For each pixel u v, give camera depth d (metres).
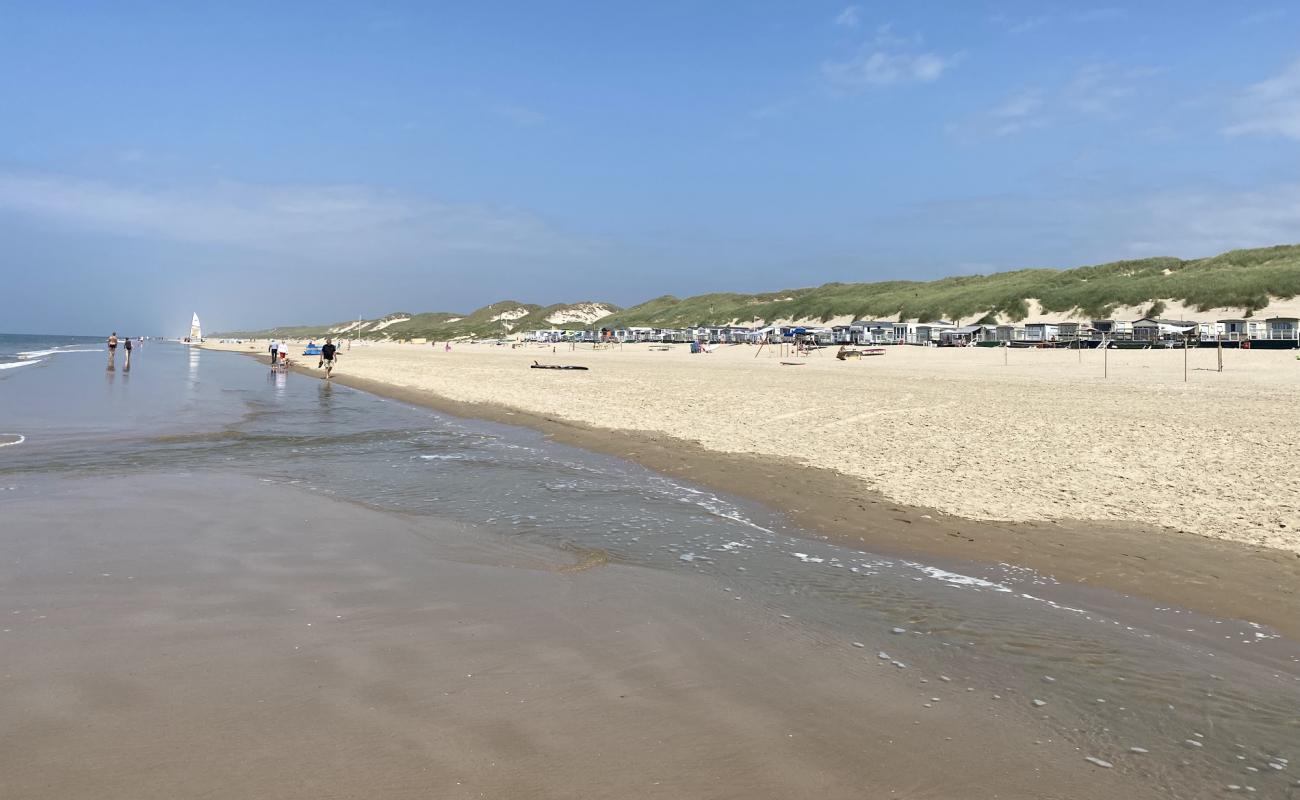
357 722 3.53
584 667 4.32
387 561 6.51
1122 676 4.45
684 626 5.11
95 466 11.44
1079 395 21.19
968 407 18.20
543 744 3.39
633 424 17.08
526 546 7.27
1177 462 10.78
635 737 3.50
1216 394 20.73
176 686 3.85
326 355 36.41
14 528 7.30
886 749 3.50
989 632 5.15
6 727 3.38
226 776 3.02
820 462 11.80
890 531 7.94
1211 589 5.99
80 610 4.98
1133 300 86.44
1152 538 7.34
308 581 5.83
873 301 126.12
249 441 14.77
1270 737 3.74
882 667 4.51
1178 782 3.30
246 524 7.70
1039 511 8.48
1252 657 4.77
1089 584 6.21
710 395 23.42
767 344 103.00
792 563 6.86
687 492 10.12
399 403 24.33
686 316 169.62
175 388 29.23
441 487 10.31
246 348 124.69
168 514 8.08
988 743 3.61
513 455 13.34
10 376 34.53
